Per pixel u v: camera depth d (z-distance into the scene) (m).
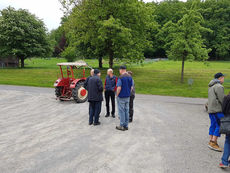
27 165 3.32
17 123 5.77
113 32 14.05
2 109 7.54
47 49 34.38
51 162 3.42
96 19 15.16
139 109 7.83
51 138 4.57
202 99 10.20
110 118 6.43
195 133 5.05
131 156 3.66
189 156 3.71
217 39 48.41
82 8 15.41
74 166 3.28
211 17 49.44
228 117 3.25
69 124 5.71
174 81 16.83
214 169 3.26
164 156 3.69
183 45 13.93
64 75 20.81
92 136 4.72
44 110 7.43
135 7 15.10
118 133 4.95
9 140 4.44
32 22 32.41
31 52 30.81
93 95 5.42
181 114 7.08
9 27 29.81
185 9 14.25
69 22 16.72
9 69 27.59
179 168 3.26
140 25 16.55
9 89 12.94
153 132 5.07
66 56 31.72
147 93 12.01
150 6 18.20
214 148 4.01
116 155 3.70
